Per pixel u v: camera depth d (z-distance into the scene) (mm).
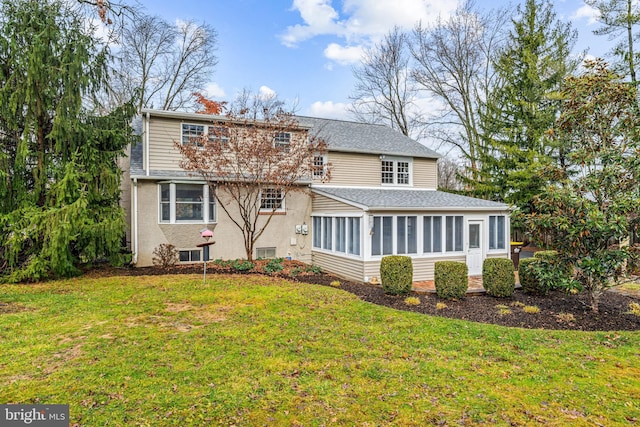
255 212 14258
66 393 4125
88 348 5414
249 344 5734
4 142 10570
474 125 24031
